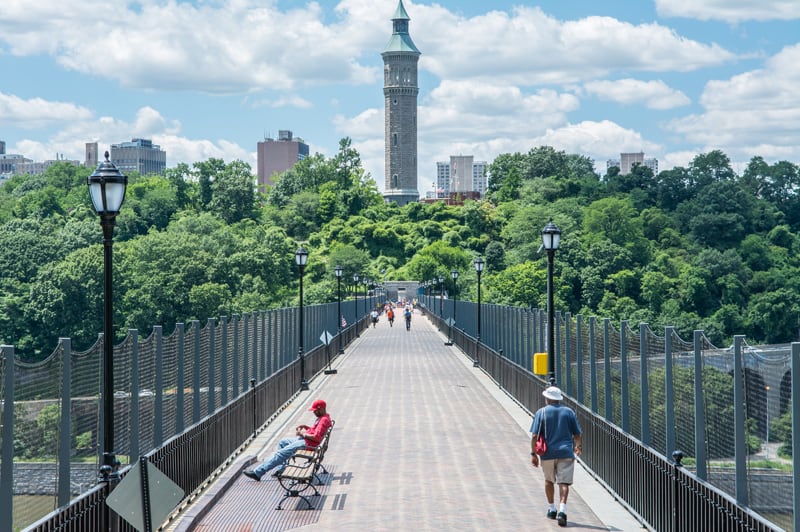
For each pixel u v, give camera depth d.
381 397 31.31
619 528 13.51
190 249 121.94
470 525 13.54
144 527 10.52
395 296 190.00
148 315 112.56
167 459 13.76
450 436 22.36
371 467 18.30
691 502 11.29
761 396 9.33
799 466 8.26
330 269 187.12
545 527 13.48
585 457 18.67
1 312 109.75
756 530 8.98
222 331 20.56
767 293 155.62
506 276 173.62
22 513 9.53
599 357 17.84
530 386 26.36
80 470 11.45
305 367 35.00
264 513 14.46
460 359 48.91
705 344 11.32
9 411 9.10
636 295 171.88
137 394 13.59
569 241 181.00
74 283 107.88
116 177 11.36
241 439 21.20
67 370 10.73
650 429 14.05
